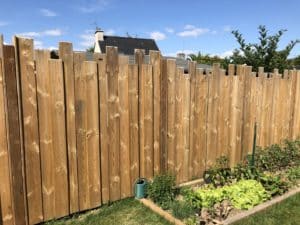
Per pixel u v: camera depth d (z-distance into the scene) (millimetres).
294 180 5039
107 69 3805
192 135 4875
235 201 4098
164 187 4172
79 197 3789
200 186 4797
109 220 3652
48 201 3531
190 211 3732
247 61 8203
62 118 3510
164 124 4500
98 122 3822
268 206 4086
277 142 6262
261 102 5777
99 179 3936
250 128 5680
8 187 3195
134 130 4184
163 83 4387
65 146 3580
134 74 4066
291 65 8812
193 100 4789
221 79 5098
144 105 4234
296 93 6477
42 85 3307
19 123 3186
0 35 2965
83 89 3637
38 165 3391
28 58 3168
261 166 5477
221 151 5324
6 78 3041
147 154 4375
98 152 3879
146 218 3699
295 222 3748
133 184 4285
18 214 3295
